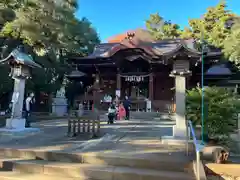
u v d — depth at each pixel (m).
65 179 5.02
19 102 9.92
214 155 5.73
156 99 24.97
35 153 6.20
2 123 14.12
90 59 24.20
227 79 22.20
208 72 22.23
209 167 5.28
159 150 6.35
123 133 9.51
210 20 29.25
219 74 21.78
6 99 22.59
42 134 9.35
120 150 6.32
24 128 9.77
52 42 19.12
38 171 5.49
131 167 5.41
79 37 27.16
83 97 24.86
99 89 24.36
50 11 16.39
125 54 23.59
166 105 22.91
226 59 19.86
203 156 5.78
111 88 25.91
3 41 19.11
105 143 7.37
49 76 24.47
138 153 5.98
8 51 19.59
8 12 16.50
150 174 4.84
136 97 23.80
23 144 7.23
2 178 5.12
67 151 6.18
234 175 5.03
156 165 5.30
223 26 24.08
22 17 15.23
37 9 15.79
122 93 25.50
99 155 5.75
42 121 15.51
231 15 27.73
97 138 8.33
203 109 7.02
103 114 19.55
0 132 9.10
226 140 6.94
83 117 8.73
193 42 20.94
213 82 22.66
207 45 20.94
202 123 6.66
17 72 9.94
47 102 26.12
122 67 24.39
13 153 6.46
